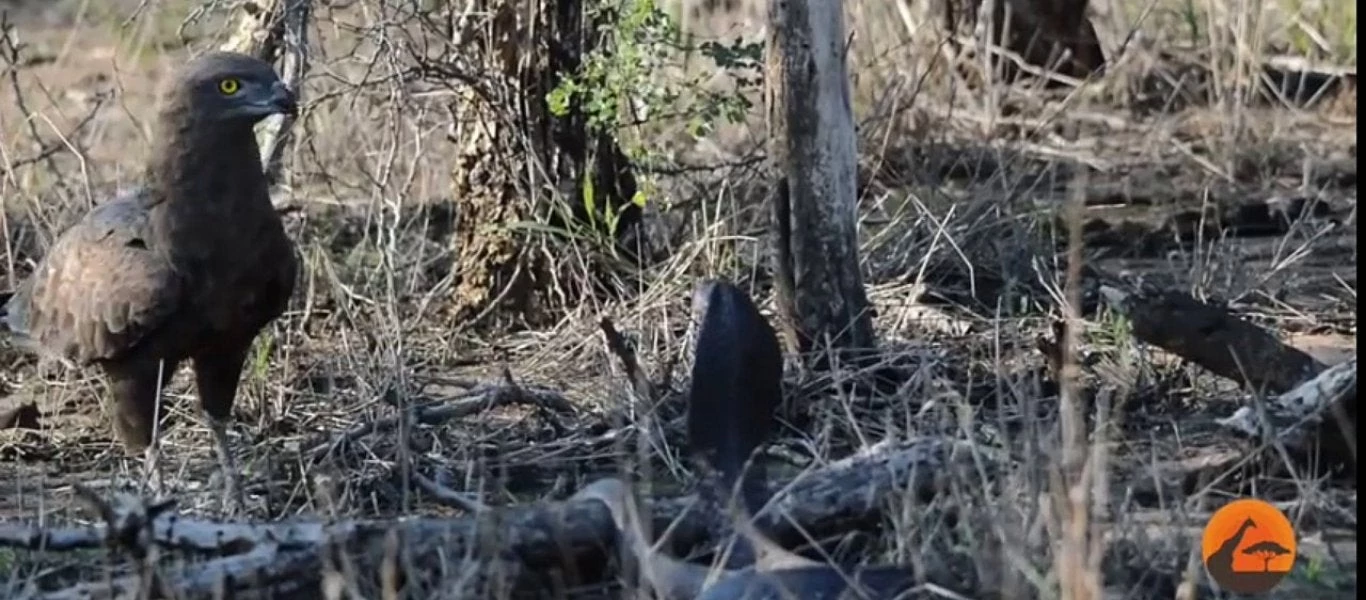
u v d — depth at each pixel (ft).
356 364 39.06
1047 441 28.58
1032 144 54.54
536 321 42.98
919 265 43.88
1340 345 40.40
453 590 25.82
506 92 42.39
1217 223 49.52
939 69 57.00
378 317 40.50
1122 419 34.45
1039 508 26.91
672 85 49.57
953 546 27.81
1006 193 46.16
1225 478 31.53
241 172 34.06
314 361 40.34
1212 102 58.44
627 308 41.32
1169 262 46.62
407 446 33.78
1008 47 61.16
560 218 42.86
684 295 41.24
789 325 38.19
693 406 29.99
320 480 32.71
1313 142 55.67
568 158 42.83
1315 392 31.78
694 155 49.65
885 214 47.01
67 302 35.12
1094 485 27.09
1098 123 58.39
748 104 42.32
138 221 34.35
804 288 38.01
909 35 56.75
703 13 55.88
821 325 37.99
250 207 34.19
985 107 55.77
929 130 52.54
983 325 40.78
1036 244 44.70
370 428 35.68
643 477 31.53
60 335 35.40
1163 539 28.32
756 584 25.98
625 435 34.88
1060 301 39.27
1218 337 34.12
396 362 37.63
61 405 39.55
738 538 27.68
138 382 34.99
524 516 27.55
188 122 33.73
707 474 29.01
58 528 29.09
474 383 39.24
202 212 33.91
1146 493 31.01
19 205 47.67
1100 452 26.22
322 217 47.65
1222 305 39.22
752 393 30.14
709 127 44.32
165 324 34.22
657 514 28.60
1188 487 31.48
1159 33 62.34
